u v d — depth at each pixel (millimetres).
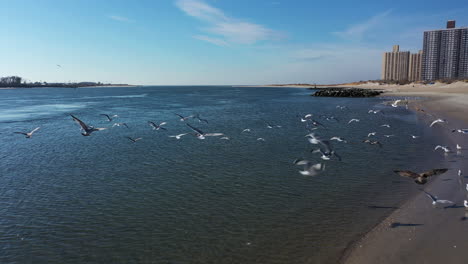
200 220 15438
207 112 65875
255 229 14422
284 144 31406
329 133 37094
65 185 20656
